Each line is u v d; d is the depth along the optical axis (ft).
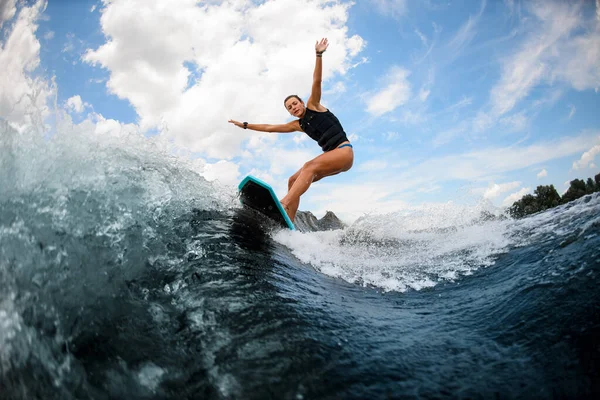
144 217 7.28
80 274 5.28
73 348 4.25
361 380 4.30
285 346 4.83
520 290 6.45
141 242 6.66
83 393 3.72
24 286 4.55
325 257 11.12
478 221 14.26
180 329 5.00
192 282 6.24
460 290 7.91
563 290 5.76
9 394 3.41
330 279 9.06
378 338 5.49
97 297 5.15
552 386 4.00
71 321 4.58
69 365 4.00
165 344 4.66
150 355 4.42
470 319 6.06
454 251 11.03
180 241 7.54
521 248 9.25
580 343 4.50
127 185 7.38
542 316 5.34
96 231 6.04
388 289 8.77
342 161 13.71
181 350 4.59
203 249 7.63
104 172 7.10
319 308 6.39
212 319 5.29
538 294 5.99
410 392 4.09
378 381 4.29
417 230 15.10
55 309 4.59
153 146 9.34
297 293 6.91
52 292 4.76
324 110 14.26
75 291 5.01
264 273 7.44
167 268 6.46
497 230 11.80
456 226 14.44
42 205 5.60
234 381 4.16
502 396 3.96
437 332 5.74
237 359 4.52
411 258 11.33
